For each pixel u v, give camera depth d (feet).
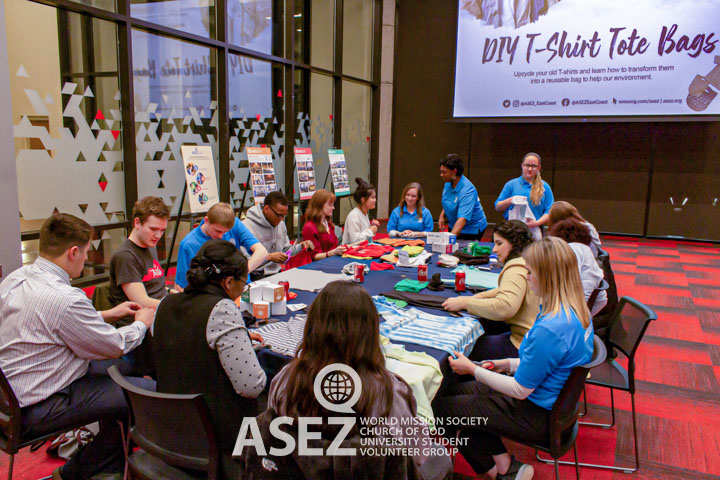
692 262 21.93
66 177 14.87
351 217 14.57
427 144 31.65
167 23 17.49
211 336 4.99
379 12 29.86
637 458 7.72
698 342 12.98
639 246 25.48
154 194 17.71
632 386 7.60
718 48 23.40
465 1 27.40
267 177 19.43
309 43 24.79
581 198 28.50
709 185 25.77
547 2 25.98
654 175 26.76
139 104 16.80
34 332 5.71
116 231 16.60
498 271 10.83
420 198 16.12
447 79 30.48
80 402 6.00
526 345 5.74
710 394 10.27
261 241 12.14
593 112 26.16
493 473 6.59
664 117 24.94
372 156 31.71
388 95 31.12
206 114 19.60
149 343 7.52
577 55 25.94
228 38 19.98
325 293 3.87
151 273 8.22
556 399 5.80
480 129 30.17
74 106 14.90
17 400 5.56
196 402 4.62
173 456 5.07
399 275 10.35
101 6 15.31
